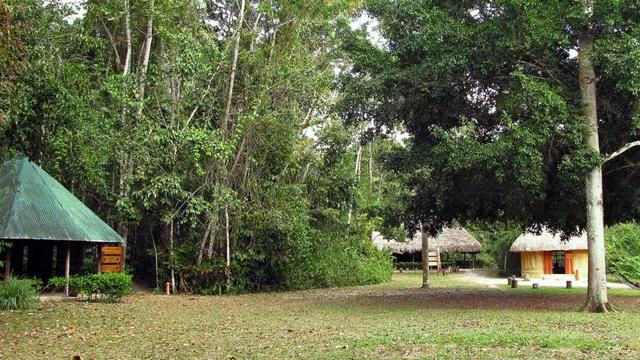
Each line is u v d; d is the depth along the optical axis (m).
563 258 40.31
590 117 14.23
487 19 14.74
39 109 11.50
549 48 14.48
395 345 8.79
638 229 33.84
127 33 20.80
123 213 20.20
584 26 14.02
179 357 8.20
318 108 25.14
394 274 43.00
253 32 21.58
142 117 19.78
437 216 19.75
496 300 18.42
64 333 10.70
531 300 18.34
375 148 42.12
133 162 20.38
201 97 20.83
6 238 15.79
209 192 21.73
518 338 9.20
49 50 12.91
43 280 20.34
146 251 22.86
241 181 22.42
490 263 48.28
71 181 21.52
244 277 22.98
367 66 16.00
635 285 24.67
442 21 14.65
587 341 8.86
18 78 10.66
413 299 19.08
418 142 16.61
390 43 15.91
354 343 9.08
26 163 18.05
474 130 16.09
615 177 16.73
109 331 11.10
